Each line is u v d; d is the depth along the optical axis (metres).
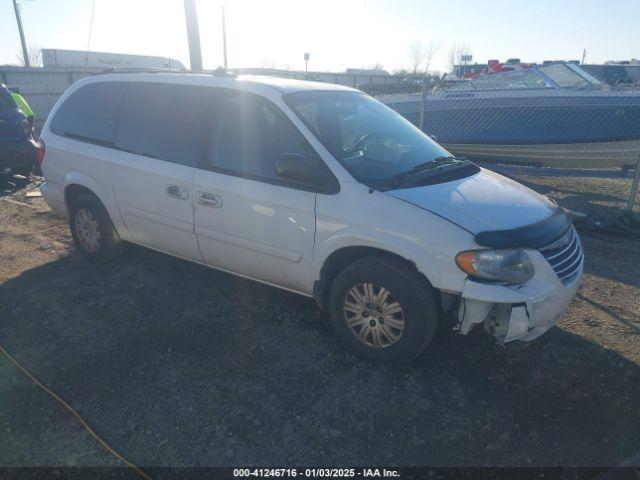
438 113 9.97
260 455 2.72
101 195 4.77
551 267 3.17
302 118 3.70
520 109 9.23
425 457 2.72
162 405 3.08
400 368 3.46
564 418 3.01
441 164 3.95
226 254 4.09
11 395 3.16
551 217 3.46
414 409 3.07
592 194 8.46
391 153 3.88
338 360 3.55
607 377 3.38
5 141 8.27
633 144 8.80
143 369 3.42
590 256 5.55
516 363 3.53
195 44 9.11
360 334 3.51
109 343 3.73
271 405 3.09
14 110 8.50
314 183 3.49
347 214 3.37
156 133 4.38
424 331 3.26
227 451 2.74
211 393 3.19
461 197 3.42
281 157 3.50
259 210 3.75
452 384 3.30
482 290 3.01
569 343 3.78
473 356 3.60
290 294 4.51
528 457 2.73
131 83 4.66
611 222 6.32
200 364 3.48
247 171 3.84
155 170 4.29
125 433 2.85
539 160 9.72
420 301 3.21
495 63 17.03
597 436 2.88
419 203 3.25
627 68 23.14
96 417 2.97
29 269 5.06
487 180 3.87
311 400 3.14
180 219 4.25
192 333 3.87
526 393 3.23
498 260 3.01
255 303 4.35
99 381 3.29
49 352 3.62
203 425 2.92
